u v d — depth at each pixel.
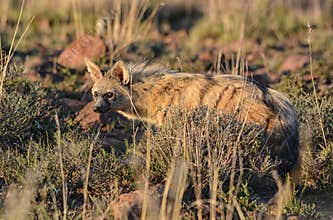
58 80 19.77
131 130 15.95
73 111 17.14
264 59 21.61
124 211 10.95
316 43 25.17
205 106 12.97
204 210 11.30
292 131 12.99
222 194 11.64
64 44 24.34
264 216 11.53
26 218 10.75
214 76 13.95
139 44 23.23
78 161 12.48
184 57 22.41
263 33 27.25
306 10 32.19
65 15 28.73
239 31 26.92
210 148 12.14
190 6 34.56
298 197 12.88
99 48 21.05
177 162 11.84
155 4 28.53
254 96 13.05
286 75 19.80
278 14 29.94
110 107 15.34
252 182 12.94
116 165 12.84
